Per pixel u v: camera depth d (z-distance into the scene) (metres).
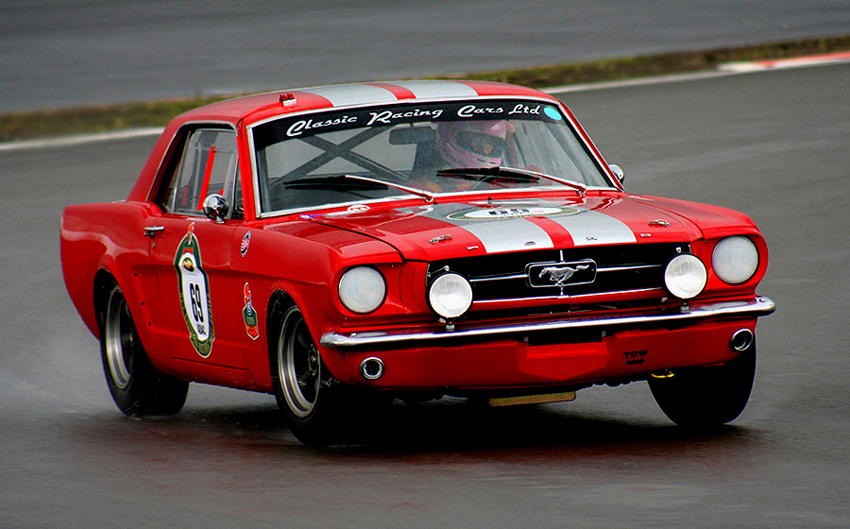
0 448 24.41
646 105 83.50
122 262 27.56
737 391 23.11
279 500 19.30
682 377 23.52
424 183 24.56
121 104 104.38
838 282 37.66
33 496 20.41
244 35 165.25
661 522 17.28
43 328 37.44
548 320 21.06
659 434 23.34
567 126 26.75
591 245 21.11
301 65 126.50
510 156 25.62
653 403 26.39
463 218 22.20
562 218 22.05
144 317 27.05
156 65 135.50
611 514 17.73
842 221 46.91
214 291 24.47
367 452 22.44
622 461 21.09
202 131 26.73
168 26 186.12
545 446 22.53
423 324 20.84
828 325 32.62
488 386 21.16
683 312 21.62
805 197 51.97
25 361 33.53
